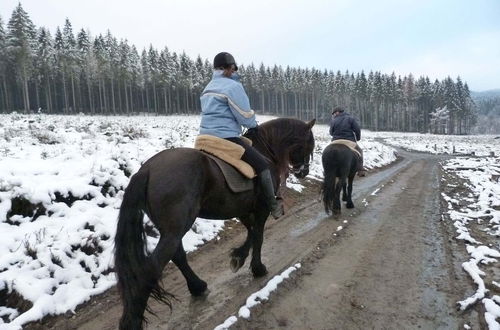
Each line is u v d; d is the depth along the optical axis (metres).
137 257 3.36
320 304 4.43
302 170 5.54
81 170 6.71
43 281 4.36
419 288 4.86
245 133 4.87
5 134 9.40
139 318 3.30
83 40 68.00
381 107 105.38
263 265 5.17
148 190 3.59
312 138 5.46
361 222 8.13
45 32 64.00
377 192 11.81
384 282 5.04
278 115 97.31
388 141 53.19
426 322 4.05
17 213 5.30
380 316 4.18
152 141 11.12
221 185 4.00
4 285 4.17
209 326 3.91
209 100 4.27
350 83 105.88
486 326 3.94
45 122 14.37
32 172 6.29
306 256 5.96
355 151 9.06
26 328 3.78
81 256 4.95
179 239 3.59
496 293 4.66
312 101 106.19
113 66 67.19
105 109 65.69
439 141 60.56
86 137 10.02
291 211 8.94
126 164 7.65
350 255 6.07
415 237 7.02
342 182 8.48
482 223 7.86
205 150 4.14
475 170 18.88
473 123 123.81
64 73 63.44
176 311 4.21
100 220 5.69
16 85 61.34
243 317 4.04
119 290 3.31
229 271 5.32
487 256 5.93
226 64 4.45
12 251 4.64
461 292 4.73
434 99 108.06
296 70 108.00
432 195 11.27
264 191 4.45
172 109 81.31
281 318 4.11
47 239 4.96
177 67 80.88
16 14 53.06
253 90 100.88
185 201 3.62
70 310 4.17
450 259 5.86
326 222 8.06
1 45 53.62
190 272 4.50
